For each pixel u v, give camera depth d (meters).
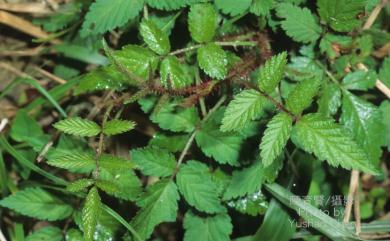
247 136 0.66
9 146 0.69
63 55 0.75
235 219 0.72
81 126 0.62
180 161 0.66
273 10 0.68
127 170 0.66
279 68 0.61
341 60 0.68
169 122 0.67
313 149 0.60
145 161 0.66
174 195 0.65
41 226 0.73
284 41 0.70
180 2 0.66
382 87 0.69
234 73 0.66
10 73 0.76
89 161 0.61
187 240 0.67
